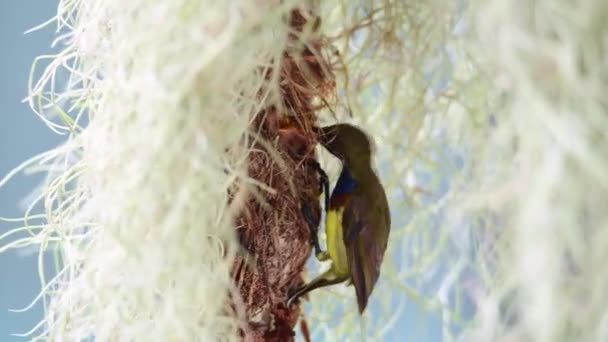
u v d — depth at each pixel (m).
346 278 1.18
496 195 1.06
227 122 1.15
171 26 1.14
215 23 1.13
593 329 1.02
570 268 1.02
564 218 1.02
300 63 1.18
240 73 1.13
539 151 1.03
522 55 1.03
